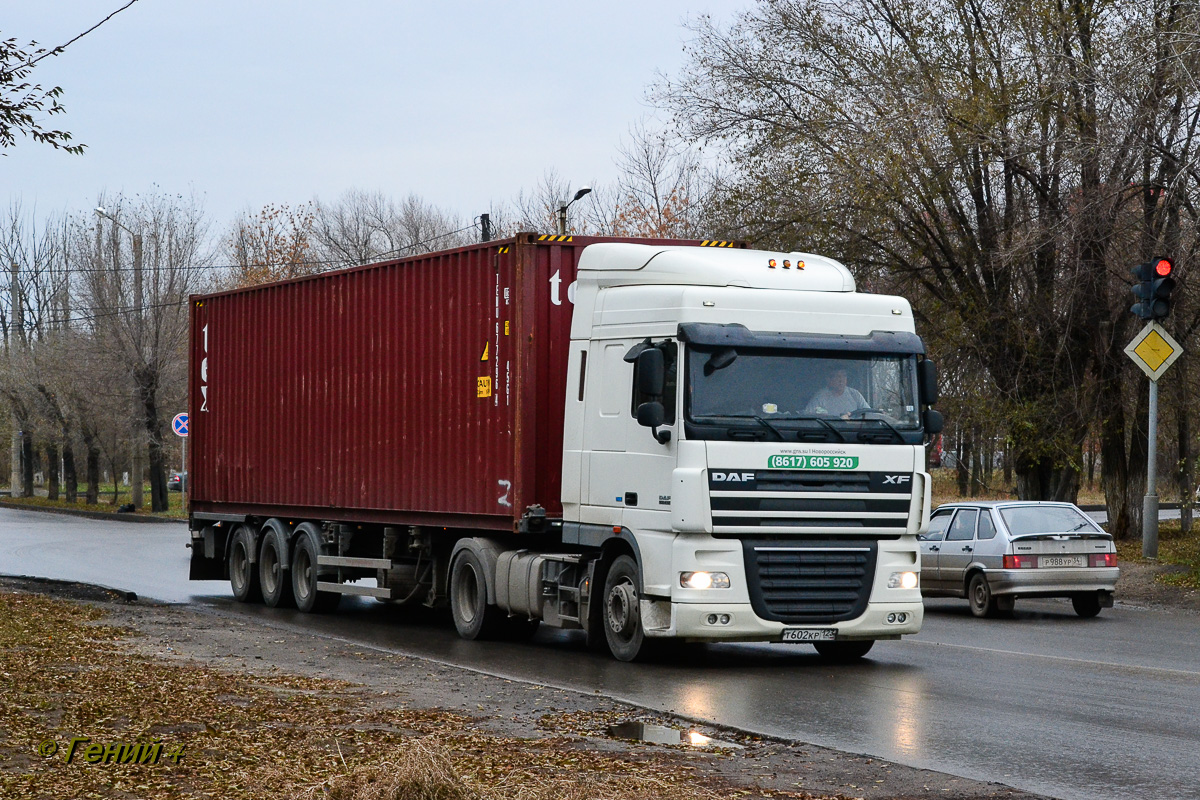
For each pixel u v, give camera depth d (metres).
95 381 50.94
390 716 8.93
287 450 18.95
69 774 6.84
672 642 13.59
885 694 10.71
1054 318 26.81
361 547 17.69
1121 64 23.75
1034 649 13.98
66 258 55.72
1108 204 24.19
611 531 12.77
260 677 10.82
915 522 12.43
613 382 12.82
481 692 10.30
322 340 18.09
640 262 12.85
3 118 14.63
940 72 27.62
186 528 41.97
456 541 15.70
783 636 12.01
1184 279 23.80
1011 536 17.67
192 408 21.80
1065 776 7.57
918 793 6.96
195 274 52.12
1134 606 19.25
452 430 15.09
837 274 12.97
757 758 7.84
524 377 13.81
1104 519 41.66
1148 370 21.89
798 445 11.98
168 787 6.63
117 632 13.77
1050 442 27.09
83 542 34.16
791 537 12.12
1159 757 8.12
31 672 10.27
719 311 12.02
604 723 8.94
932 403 12.82
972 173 27.67
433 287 15.55
